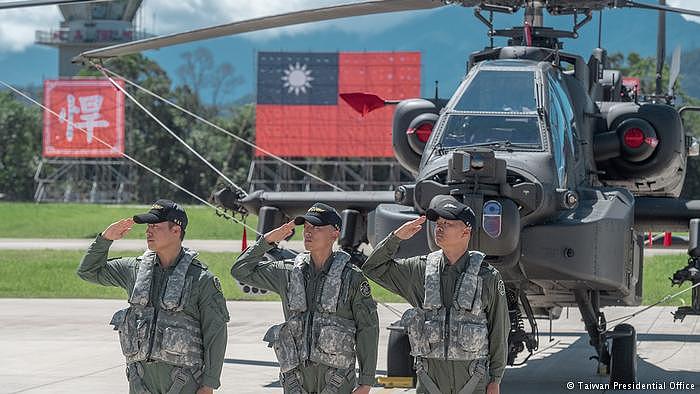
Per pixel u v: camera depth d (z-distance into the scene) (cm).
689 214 2169
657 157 2339
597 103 2436
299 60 12962
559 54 2328
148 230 1306
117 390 2080
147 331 1286
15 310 3712
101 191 16312
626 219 1975
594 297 2125
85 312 3650
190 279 1297
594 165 2350
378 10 2050
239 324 3409
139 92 17862
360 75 12938
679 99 3158
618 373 2141
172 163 17538
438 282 1320
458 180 1812
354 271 1338
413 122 2264
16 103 18388
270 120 13125
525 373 2422
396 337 2025
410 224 1334
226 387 2139
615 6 2230
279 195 2434
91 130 13538
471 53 2331
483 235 1772
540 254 1864
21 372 2303
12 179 17888
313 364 1329
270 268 1373
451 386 1319
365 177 13725
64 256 6550
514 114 2016
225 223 10194
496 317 1322
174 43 2152
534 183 1836
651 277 5278
